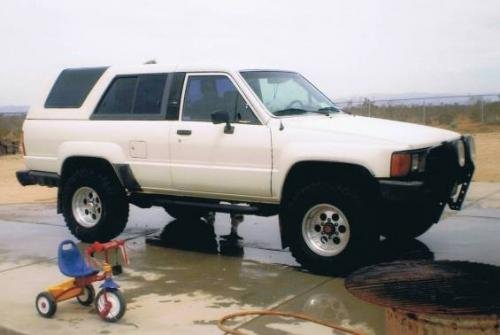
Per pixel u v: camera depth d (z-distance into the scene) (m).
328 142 6.40
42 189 16.23
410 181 6.13
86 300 5.60
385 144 6.15
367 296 3.80
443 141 6.63
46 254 7.72
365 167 6.20
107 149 7.85
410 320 3.57
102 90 8.09
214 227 9.16
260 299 5.74
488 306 3.57
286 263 7.02
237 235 8.57
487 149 20.48
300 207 6.57
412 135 6.40
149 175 7.63
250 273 6.64
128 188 7.91
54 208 11.57
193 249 7.80
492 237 7.93
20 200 13.95
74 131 8.17
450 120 36.84
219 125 7.07
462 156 6.97
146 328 5.08
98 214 8.15
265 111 6.90
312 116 7.15
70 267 5.43
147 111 7.71
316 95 7.85
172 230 8.99
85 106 8.19
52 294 5.37
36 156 8.59
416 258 6.95
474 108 38.91
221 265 7.00
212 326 5.09
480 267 4.48
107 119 7.98
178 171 7.40
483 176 14.32
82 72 8.41
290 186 6.80
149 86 7.76
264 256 7.38
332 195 6.35
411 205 6.31
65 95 8.43
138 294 5.98
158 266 7.01
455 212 9.62
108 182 8.00
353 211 6.27
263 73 7.49
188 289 6.11
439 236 8.05
